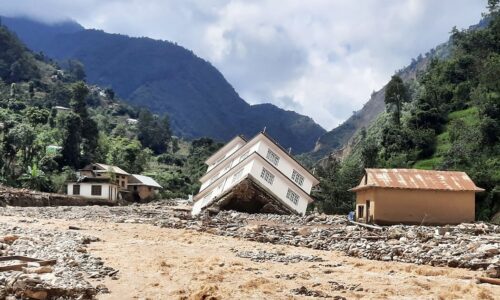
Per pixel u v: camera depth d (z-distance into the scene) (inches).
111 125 7480.3
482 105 4030.5
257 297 759.1
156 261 1005.2
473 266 1066.1
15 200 2770.7
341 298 773.3
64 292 695.7
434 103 4566.9
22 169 3988.7
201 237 1457.9
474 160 3570.4
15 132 3981.3
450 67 4859.7
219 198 2331.4
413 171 2284.7
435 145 4131.4
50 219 1859.0
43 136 4402.1
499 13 5137.8
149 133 7500.0
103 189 3917.3
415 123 4409.5
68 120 4606.3
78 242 1161.4
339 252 1268.5
